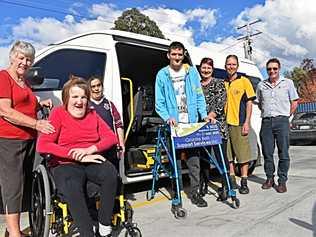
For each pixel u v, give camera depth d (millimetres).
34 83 4672
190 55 6449
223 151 5391
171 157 5012
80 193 3492
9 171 3691
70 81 3900
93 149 3732
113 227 4066
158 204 5391
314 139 13562
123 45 5605
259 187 6301
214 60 7125
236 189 6102
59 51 5352
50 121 3764
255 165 7633
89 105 4055
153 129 6336
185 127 4824
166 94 5008
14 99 3693
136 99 5906
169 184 6742
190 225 4402
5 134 3658
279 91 5832
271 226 4281
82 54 5363
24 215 5000
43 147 3662
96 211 3816
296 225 4289
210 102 5438
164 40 6125
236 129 5844
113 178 3605
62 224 3643
